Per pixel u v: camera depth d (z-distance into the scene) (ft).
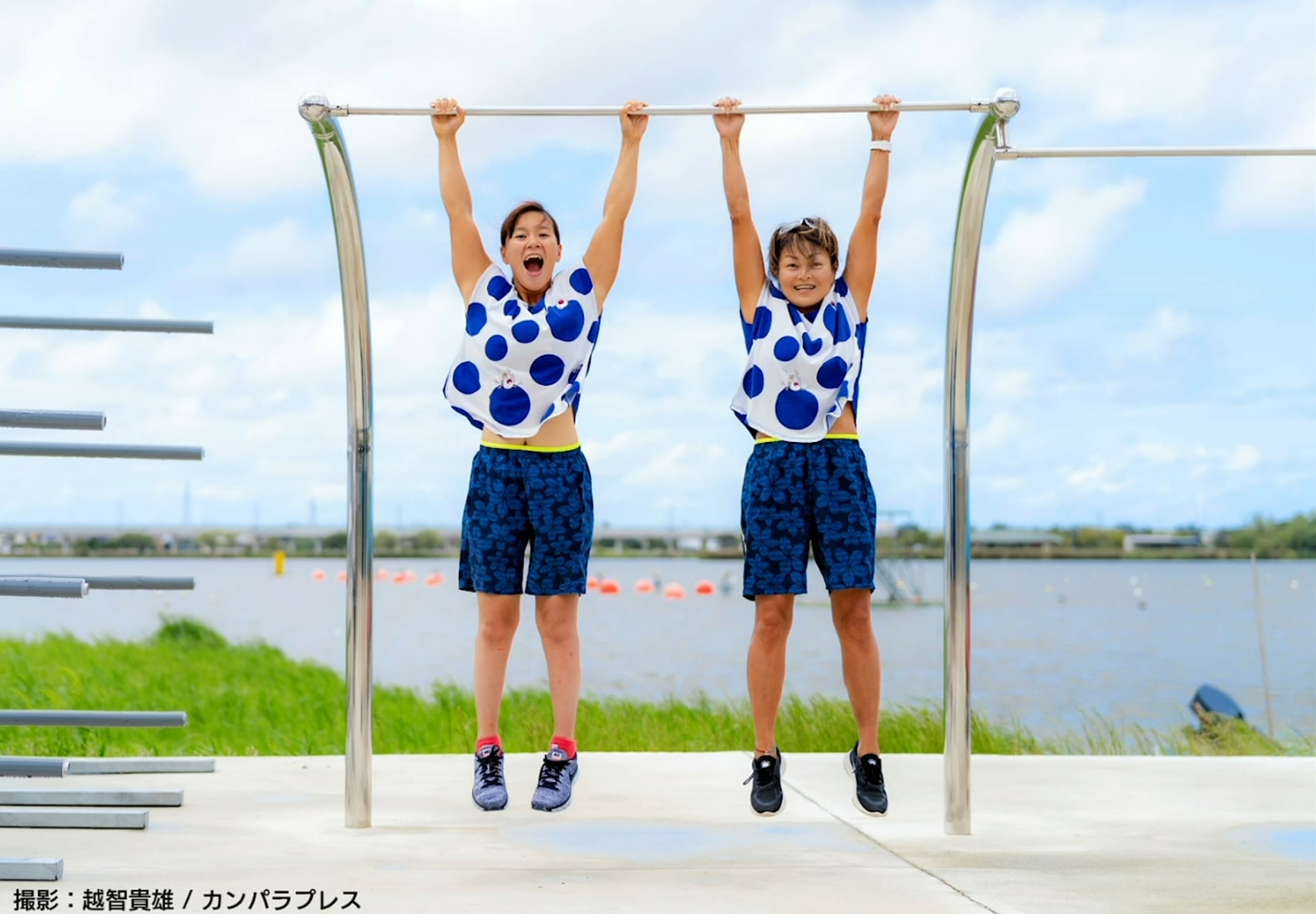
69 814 9.55
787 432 10.08
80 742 17.06
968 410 9.52
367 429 9.53
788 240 10.25
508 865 8.46
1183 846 9.20
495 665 10.50
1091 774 12.43
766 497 10.06
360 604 9.64
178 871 8.17
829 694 34.24
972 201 9.36
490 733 10.50
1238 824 10.05
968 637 9.61
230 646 43.16
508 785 11.63
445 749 18.47
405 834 9.48
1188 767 12.86
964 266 9.36
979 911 7.33
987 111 9.12
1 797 10.15
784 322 10.18
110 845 9.00
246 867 8.30
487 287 10.47
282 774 12.25
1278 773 12.48
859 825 9.94
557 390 10.32
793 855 8.85
